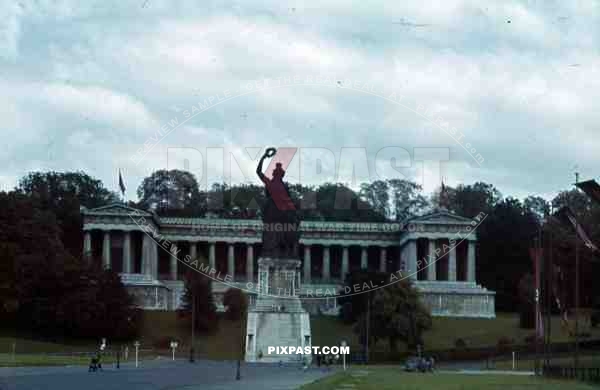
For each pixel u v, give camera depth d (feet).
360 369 582.76
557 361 642.22
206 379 427.74
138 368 529.86
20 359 572.10
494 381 412.98
